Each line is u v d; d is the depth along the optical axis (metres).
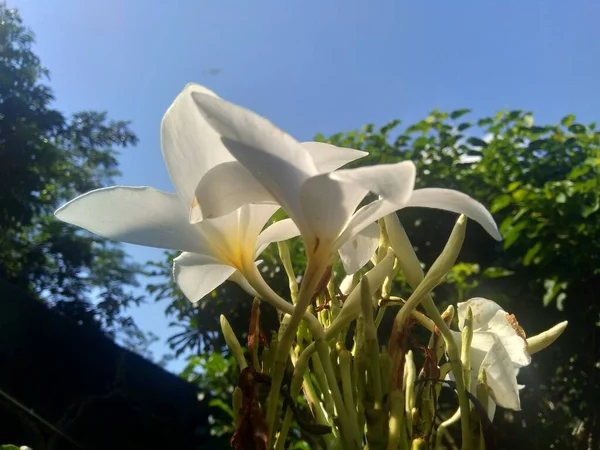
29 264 1.80
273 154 0.11
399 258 0.13
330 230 0.11
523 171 0.75
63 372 0.72
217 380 0.75
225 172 0.12
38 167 1.63
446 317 0.15
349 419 0.12
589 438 0.56
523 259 0.59
